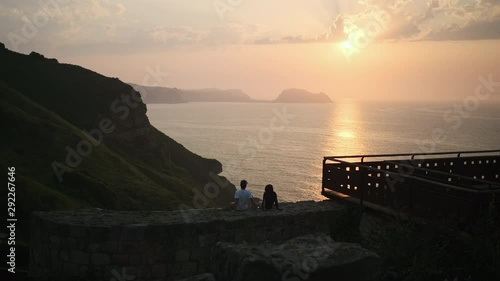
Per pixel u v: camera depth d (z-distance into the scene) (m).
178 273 12.95
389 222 12.86
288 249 6.99
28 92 125.50
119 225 12.61
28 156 85.25
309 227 14.71
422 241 10.59
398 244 10.60
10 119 91.56
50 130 94.06
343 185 15.87
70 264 12.77
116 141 123.06
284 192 159.38
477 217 10.87
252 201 15.30
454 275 9.62
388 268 10.02
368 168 14.60
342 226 14.55
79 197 75.56
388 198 13.73
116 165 97.94
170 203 87.38
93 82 133.12
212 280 6.95
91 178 79.06
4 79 126.44
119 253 12.55
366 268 6.73
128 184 88.81
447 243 10.61
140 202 83.75
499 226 10.77
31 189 64.62
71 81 133.12
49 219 13.23
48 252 13.08
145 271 12.67
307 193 158.00
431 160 17.05
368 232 14.20
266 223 14.14
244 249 7.12
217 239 13.45
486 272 9.57
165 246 12.82
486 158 17.84
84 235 12.62
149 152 129.00
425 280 9.47
